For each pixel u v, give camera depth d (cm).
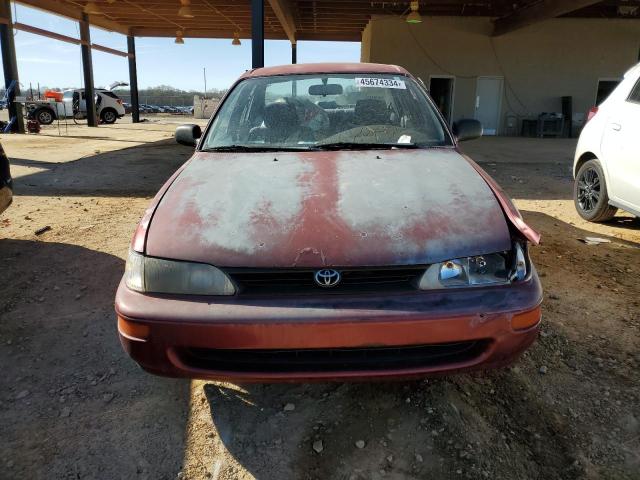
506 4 1603
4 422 239
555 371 271
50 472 211
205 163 287
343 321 196
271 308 199
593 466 213
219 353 212
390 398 249
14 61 1648
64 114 2527
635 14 1745
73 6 1839
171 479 208
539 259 428
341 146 307
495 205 235
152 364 210
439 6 1662
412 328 198
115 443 226
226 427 234
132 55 2366
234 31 2166
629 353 287
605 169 504
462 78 1830
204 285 206
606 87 1838
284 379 205
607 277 390
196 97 3191
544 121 1788
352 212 225
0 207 423
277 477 207
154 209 239
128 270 220
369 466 212
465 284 208
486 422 236
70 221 540
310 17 1820
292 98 345
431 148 305
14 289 372
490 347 206
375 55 1819
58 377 272
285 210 228
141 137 1572
